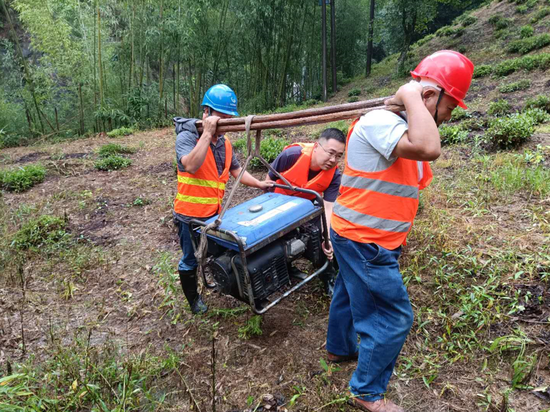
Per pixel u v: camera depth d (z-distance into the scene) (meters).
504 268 2.96
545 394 1.99
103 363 2.51
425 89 1.62
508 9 19.95
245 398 2.23
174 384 2.39
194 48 13.89
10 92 14.07
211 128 2.33
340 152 2.60
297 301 3.07
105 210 5.60
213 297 3.24
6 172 7.03
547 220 3.62
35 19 12.24
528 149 5.73
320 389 2.19
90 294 3.52
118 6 13.56
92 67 13.28
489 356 2.29
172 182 6.77
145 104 14.36
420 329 2.56
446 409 2.02
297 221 2.35
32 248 4.30
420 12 17.81
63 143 11.76
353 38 22.95
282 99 17.75
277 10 15.55
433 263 3.21
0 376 2.50
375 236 1.77
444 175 5.25
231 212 2.45
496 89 11.58
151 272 3.80
